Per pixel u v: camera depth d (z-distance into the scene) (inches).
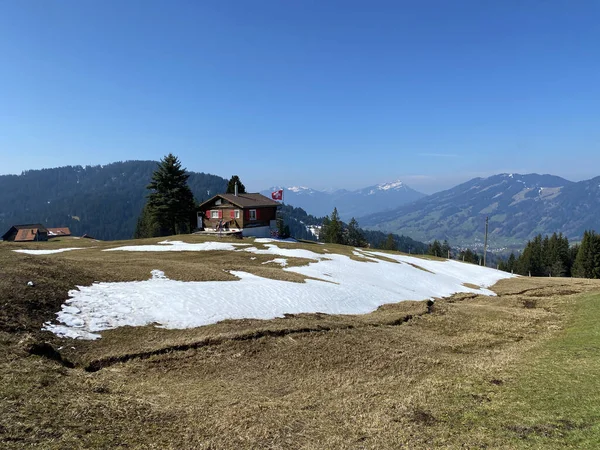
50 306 774.5
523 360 738.2
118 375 600.1
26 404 418.6
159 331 783.7
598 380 583.2
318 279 1494.8
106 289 943.7
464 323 1134.4
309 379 657.6
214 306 952.3
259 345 776.3
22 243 2258.9
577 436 416.8
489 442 421.1
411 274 1966.0
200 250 2060.8
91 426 404.5
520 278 2472.9
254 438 432.5
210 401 532.4
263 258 1875.0
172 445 399.2
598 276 4099.4
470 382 619.5
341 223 5516.7
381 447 424.5
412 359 765.9
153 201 3361.2
